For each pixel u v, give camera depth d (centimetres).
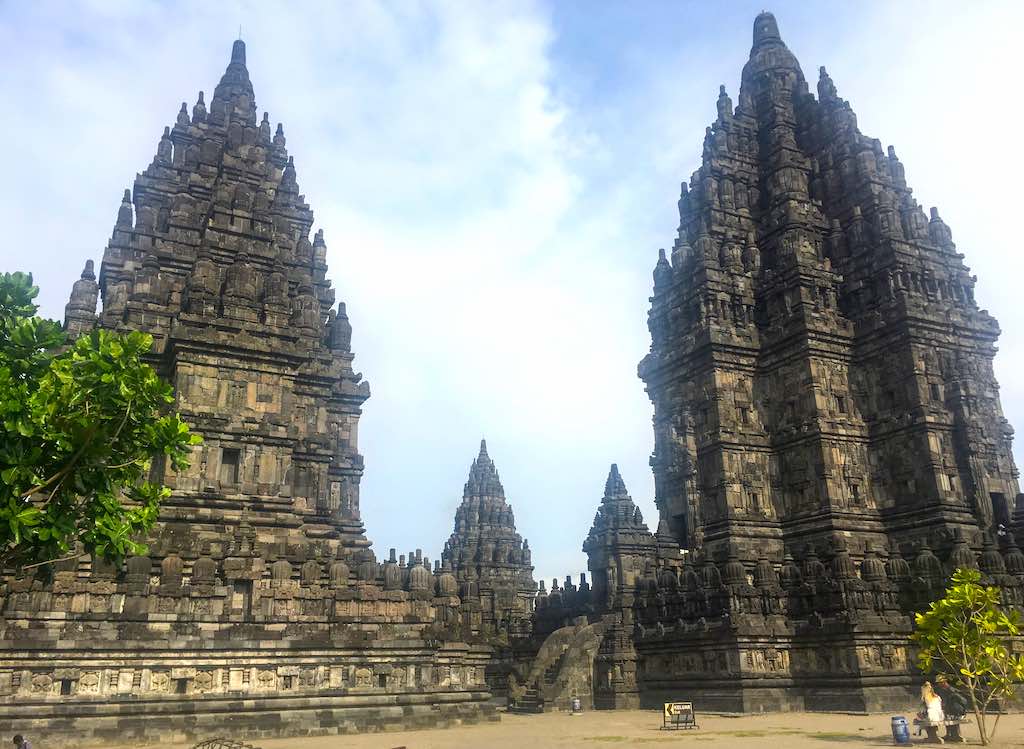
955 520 5216
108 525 1666
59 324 1734
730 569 4806
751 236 6562
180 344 4681
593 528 6844
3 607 3238
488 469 11462
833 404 5722
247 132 6581
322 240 6775
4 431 1516
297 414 5512
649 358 6481
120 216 5972
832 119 6856
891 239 5984
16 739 2148
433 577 4425
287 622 3741
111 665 3281
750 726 3688
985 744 2677
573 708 4984
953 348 5781
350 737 3372
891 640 4441
